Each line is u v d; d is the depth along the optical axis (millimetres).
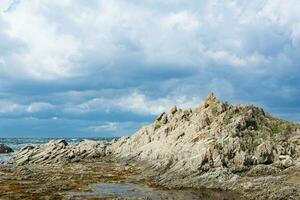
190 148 62750
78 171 69375
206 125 69812
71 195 47562
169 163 64125
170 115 90125
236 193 47125
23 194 47688
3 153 122375
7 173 65688
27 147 94688
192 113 83688
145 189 51656
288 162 56094
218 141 60094
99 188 52594
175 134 73312
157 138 82438
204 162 56625
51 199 45094
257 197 44125
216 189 49875
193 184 52156
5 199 44906
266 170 54656
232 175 52625
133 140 90312
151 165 68875
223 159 57094
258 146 59062
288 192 43344
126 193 48969
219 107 73250
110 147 95875
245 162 56906
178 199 44812
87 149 92125
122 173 66312
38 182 56656
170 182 54750
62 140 98125
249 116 68250
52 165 78750
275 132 66000
